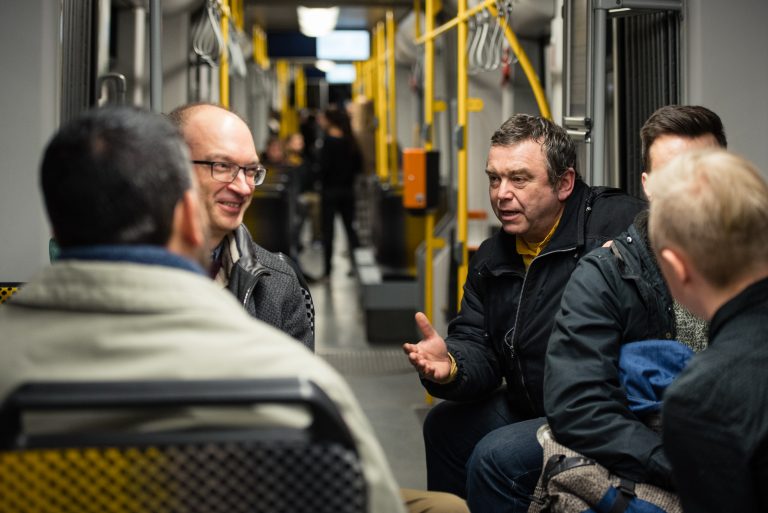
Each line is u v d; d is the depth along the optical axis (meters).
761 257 1.46
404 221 8.23
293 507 1.00
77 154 1.11
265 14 11.08
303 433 1.02
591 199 2.74
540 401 2.68
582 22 3.17
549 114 4.60
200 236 1.22
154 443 0.97
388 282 7.29
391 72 10.42
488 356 2.84
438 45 7.71
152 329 1.09
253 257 2.29
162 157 1.14
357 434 1.13
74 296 1.09
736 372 1.46
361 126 12.66
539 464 2.45
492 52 4.87
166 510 0.99
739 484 1.46
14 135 3.06
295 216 10.63
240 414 1.07
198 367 1.08
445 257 6.59
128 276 1.09
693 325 2.26
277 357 1.11
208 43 4.79
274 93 20.45
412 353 2.64
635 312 2.27
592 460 2.14
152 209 1.12
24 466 0.97
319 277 11.11
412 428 4.96
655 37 3.29
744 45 3.07
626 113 3.60
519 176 2.63
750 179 1.46
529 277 2.66
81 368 1.07
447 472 2.91
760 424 1.44
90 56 3.57
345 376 6.15
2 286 2.32
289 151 15.96
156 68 3.09
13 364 1.07
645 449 2.07
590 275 2.31
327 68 21.34
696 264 1.48
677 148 2.40
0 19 3.03
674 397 1.52
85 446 0.97
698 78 3.07
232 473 0.99
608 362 2.22
